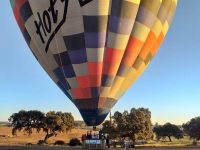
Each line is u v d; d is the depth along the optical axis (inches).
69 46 595.2
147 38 650.2
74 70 612.4
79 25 576.7
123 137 1278.3
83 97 621.9
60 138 2150.6
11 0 705.0
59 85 665.0
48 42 615.5
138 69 661.9
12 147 816.3
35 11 609.9
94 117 623.8
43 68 684.1
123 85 649.6
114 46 600.7
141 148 887.1
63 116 1722.4
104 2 568.7
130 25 604.4
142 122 1274.6
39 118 1697.8
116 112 1353.3
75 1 566.9
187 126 2020.2
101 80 615.8
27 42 696.4
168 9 682.8
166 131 2237.9
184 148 889.5
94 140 624.4
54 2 577.9
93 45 590.6
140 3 614.2
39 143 1472.7
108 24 585.9
